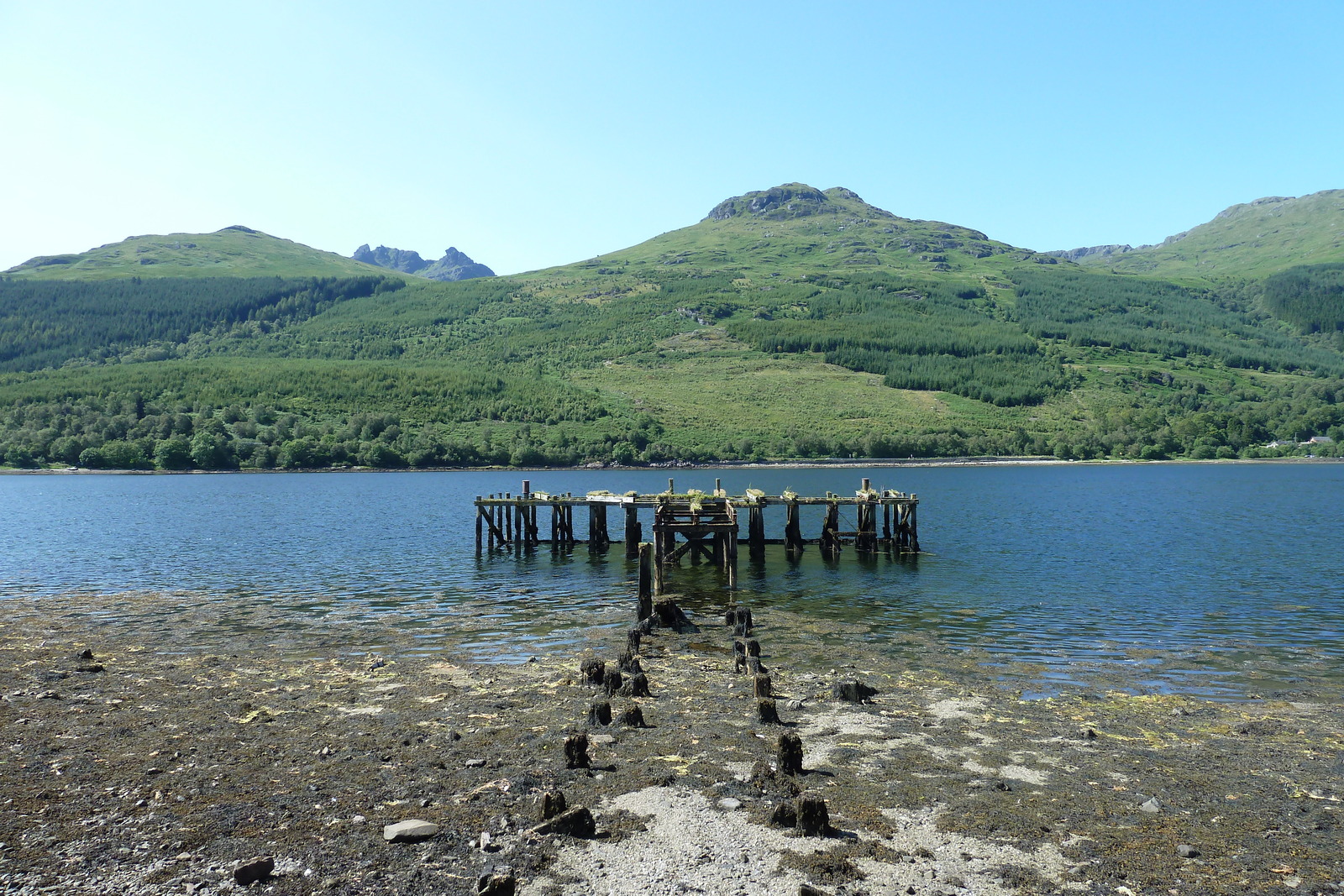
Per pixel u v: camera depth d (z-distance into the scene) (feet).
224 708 58.08
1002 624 93.09
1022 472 498.28
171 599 109.29
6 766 46.14
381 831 38.27
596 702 55.83
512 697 61.31
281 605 105.40
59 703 59.31
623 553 157.99
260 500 296.30
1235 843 38.14
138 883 33.65
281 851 36.37
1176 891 33.91
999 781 45.19
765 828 38.86
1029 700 62.59
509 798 42.09
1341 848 37.73
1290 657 77.51
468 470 523.29
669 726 54.24
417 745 50.08
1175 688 67.05
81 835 37.73
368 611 101.09
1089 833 38.93
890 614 99.50
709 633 88.99
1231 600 106.63
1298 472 477.77
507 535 166.20
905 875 34.86
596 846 37.01
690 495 148.97
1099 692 65.16
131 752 48.65
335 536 185.88
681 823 39.24
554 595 113.70
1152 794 43.88
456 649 80.89
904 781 45.03
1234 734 54.49
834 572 133.59
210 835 37.83
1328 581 120.67
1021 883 34.32
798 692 63.98
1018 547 162.20
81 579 126.31
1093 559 144.25
